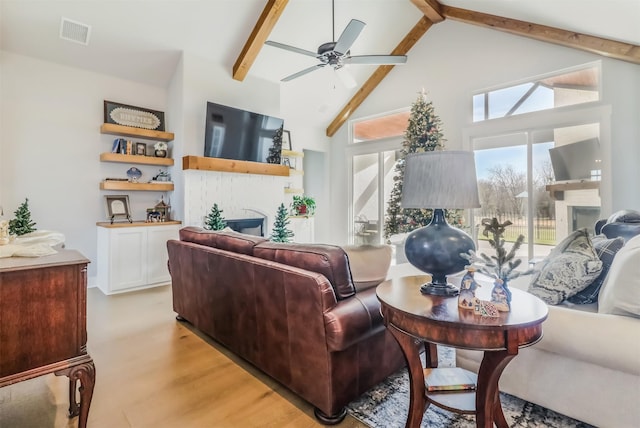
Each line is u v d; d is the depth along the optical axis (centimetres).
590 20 321
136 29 392
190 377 204
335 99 612
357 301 166
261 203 517
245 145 490
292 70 520
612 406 142
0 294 121
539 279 196
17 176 374
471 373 164
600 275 185
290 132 625
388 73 570
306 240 618
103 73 428
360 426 159
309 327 162
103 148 432
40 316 129
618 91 354
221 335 235
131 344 252
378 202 615
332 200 689
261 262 188
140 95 462
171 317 312
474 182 150
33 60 380
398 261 462
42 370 130
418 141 443
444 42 495
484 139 459
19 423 161
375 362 183
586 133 377
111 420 163
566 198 392
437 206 145
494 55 446
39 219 388
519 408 169
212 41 441
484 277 192
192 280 266
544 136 408
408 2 471
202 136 461
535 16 368
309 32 460
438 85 504
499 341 115
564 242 211
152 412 169
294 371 174
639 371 131
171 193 477
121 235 398
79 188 415
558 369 156
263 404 177
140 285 414
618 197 355
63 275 135
